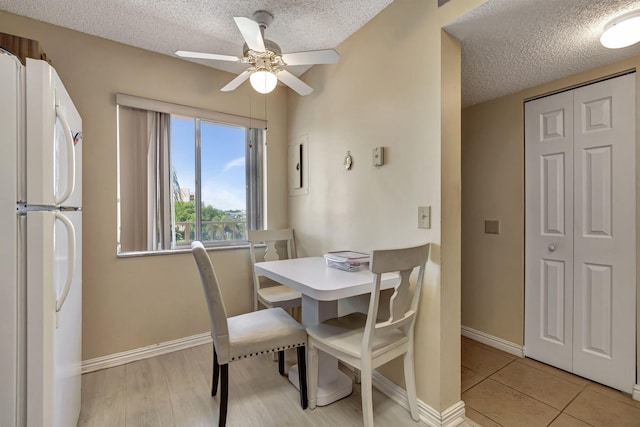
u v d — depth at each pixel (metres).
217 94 2.58
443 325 1.52
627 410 1.62
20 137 0.93
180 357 2.26
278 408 1.66
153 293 2.29
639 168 1.70
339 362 2.15
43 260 0.96
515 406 1.67
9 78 0.92
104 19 1.91
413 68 1.64
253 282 2.71
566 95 2.01
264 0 1.74
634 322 1.72
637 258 1.71
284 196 2.96
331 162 2.33
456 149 1.57
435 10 1.52
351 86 2.12
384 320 1.78
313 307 1.82
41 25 1.92
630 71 1.73
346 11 1.85
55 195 1.02
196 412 1.63
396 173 1.77
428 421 1.54
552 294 2.08
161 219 2.34
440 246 1.51
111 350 2.13
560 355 2.04
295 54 1.64
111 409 1.65
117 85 2.16
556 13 1.36
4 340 0.90
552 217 2.08
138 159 2.25
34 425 0.94
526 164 2.22
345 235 2.20
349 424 1.54
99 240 2.09
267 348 1.56
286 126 2.96
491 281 2.43
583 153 1.93
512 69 1.90
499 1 1.29
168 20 1.92
